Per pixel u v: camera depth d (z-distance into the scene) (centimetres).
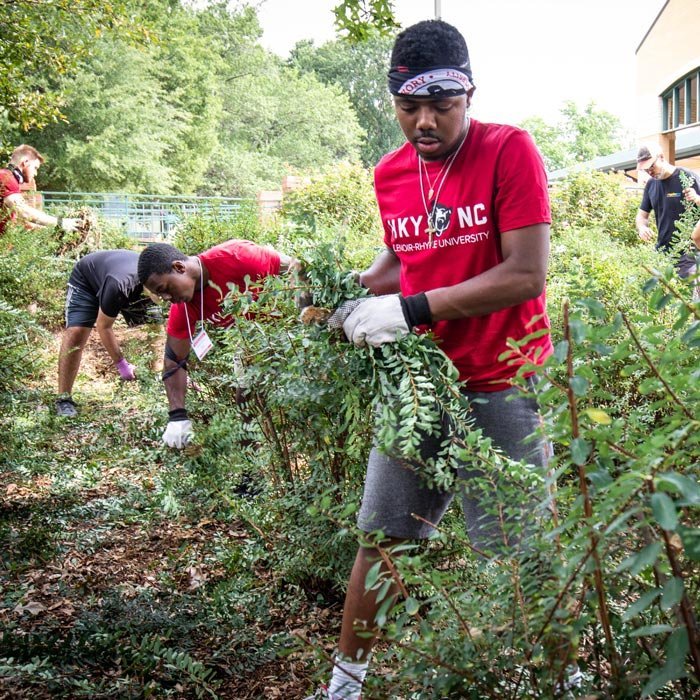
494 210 261
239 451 393
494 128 263
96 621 330
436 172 269
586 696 164
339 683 256
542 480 200
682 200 793
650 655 170
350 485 350
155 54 4056
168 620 338
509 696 178
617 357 168
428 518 276
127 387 692
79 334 692
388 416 241
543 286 261
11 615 356
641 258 602
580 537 149
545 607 167
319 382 288
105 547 444
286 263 455
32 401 561
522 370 163
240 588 369
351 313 257
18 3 867
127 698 287
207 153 5025
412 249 281
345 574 349
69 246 1077
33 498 484
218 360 429
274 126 6788
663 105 2009
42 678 289
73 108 3809
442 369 255
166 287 427
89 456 540
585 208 1366
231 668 318
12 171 938
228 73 6219
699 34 1805
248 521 385
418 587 265
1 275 747
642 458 145
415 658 185
